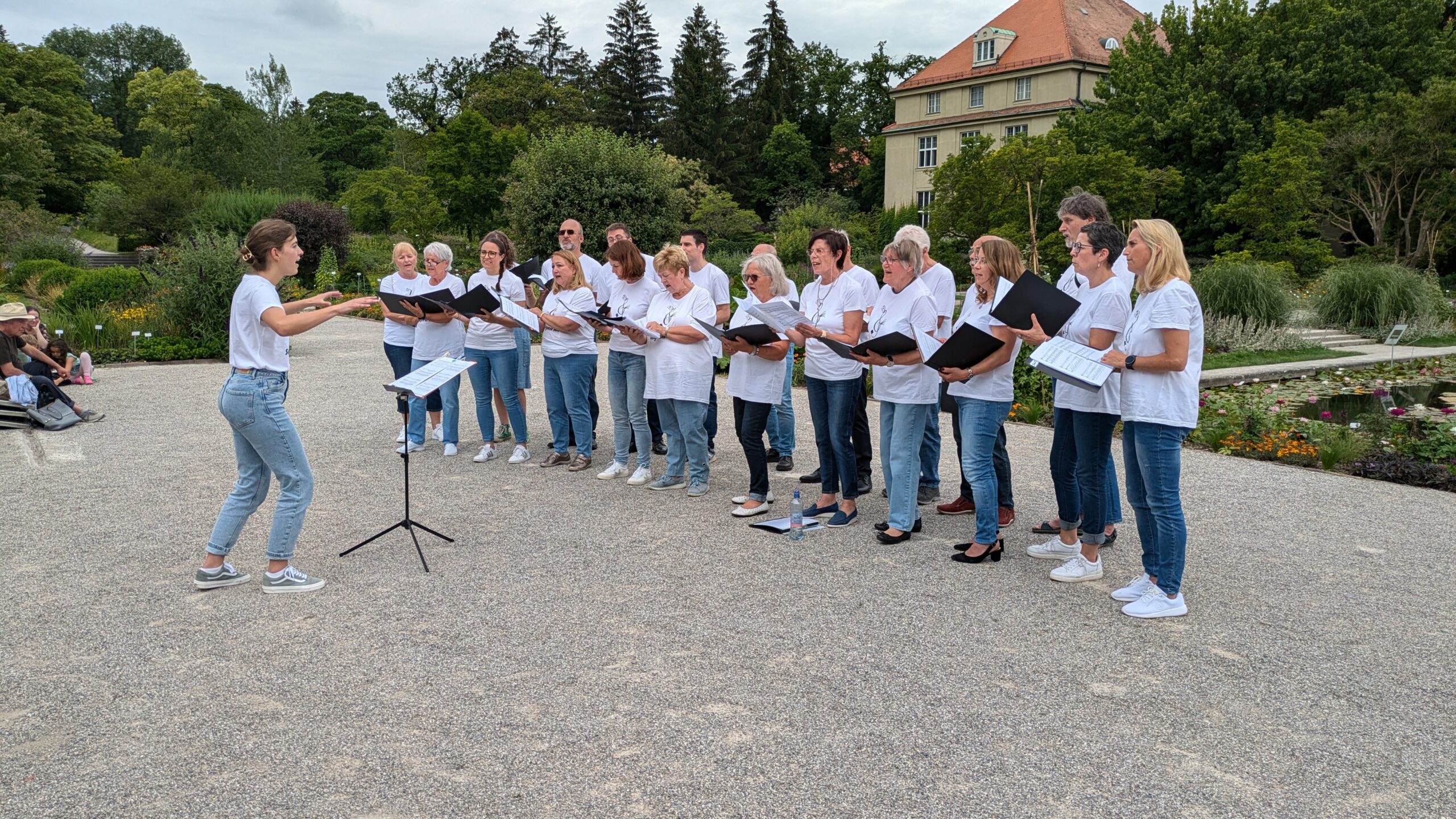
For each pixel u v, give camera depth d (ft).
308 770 9.67
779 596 14.87
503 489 22.00
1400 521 19.79
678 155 199.11
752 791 9.28
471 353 24.40
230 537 15.07
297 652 12.67
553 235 92.63
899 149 162.09
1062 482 16.46
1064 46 138.31
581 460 23.95
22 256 104.47
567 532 18.45
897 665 12.28
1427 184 90.89
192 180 134.72
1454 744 10.27
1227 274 57.11
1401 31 100.37
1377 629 13.64
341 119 263.08
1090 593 15.11
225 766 9.73
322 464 24.56
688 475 22.31
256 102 152.46
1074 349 13.97
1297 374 45.68
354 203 181.68
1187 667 12.28
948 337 20.58
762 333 18.28
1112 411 15.02
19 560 16.62
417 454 25.94
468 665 12.25
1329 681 11.86
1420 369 47.24
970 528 18.99
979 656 12.59
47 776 9.53
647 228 93.86
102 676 11.90
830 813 8.88
